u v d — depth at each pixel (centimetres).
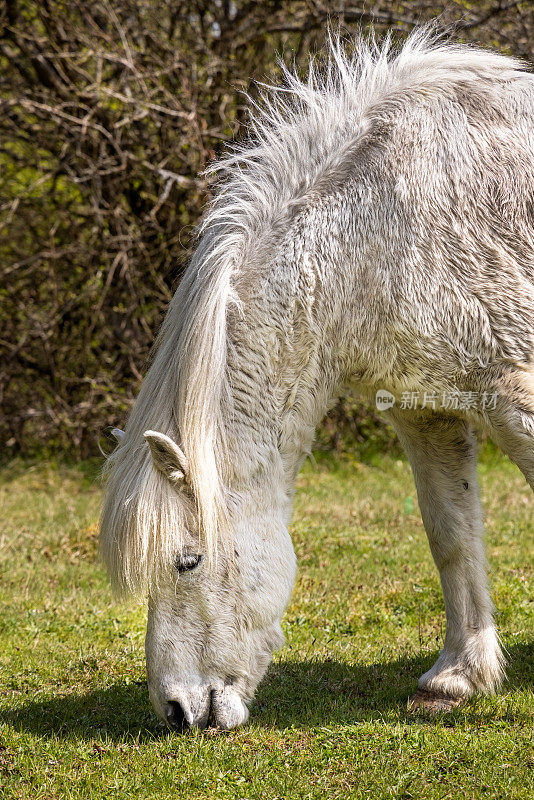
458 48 622
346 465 1611
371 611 836
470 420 582
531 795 487
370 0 1449
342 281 548
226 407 533
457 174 543
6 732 589
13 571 991
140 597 514
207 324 520
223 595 525
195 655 525
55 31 1620
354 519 1198
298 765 530
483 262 536
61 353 1712
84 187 1630
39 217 1733
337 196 552
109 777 524
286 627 795
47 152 1719
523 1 1448
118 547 504
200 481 506
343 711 611
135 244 1605
